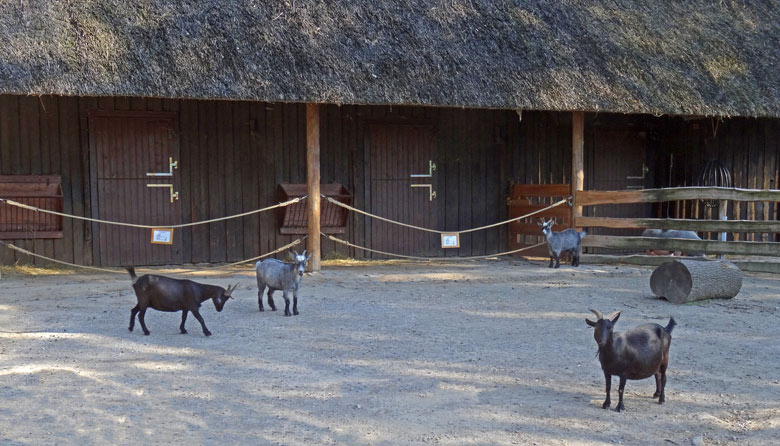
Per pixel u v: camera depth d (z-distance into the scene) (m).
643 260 14.69
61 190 13.25
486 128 16.31
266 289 11.55
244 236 14.62
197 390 6.54
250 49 12.23
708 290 10.73
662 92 14.29
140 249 13.92
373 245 15.43
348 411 6.07
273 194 14.77
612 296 11.34
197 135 14.23
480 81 13.17
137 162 13.84
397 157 15.59
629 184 17.44
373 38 13.20
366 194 15.34
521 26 14.59
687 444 5.50
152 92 11.26
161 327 8.87
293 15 13.08
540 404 6.29
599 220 14.83
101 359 7.46
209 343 8.13
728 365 7.55
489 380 6.94
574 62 14.23
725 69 15.28
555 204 15.23
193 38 12.09
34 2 11.88
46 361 7.37
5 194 12.81
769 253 13.59
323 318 9.48
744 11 17.22
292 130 14.86
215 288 8.52
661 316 9.84
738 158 17.22
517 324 9.30
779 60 15.97
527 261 15.59
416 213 15.77
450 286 12.20
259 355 7.67
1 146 13.02
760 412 6.20
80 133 13.50
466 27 14.12
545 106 13.32
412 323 9.29
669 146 17.62
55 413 5.93
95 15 11.98
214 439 5.45
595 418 5.98
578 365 7.46
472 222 16.25
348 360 7.54
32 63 10.99
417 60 13.09
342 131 15.16
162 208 14.02
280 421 5.82
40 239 13.27
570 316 9.81
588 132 17.03
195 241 14.27
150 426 5.68
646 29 15.71
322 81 12.16
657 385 6.48
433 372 7.16
